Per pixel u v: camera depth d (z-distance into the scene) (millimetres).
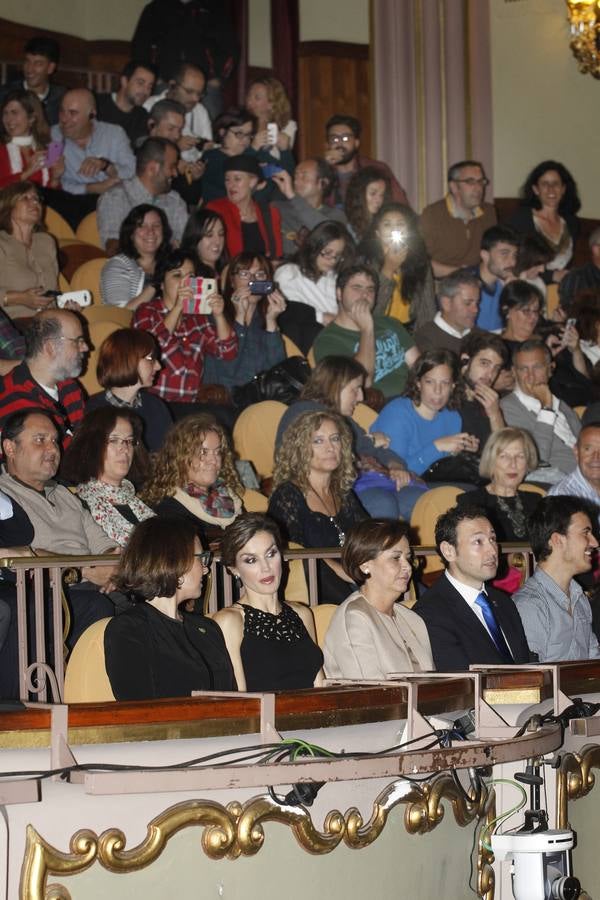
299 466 5371
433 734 3758
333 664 4145
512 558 5789
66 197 8852
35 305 6969
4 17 10383
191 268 7207
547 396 7840
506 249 9133
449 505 6176
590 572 6172
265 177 9078
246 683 3916
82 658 3748
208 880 3346
